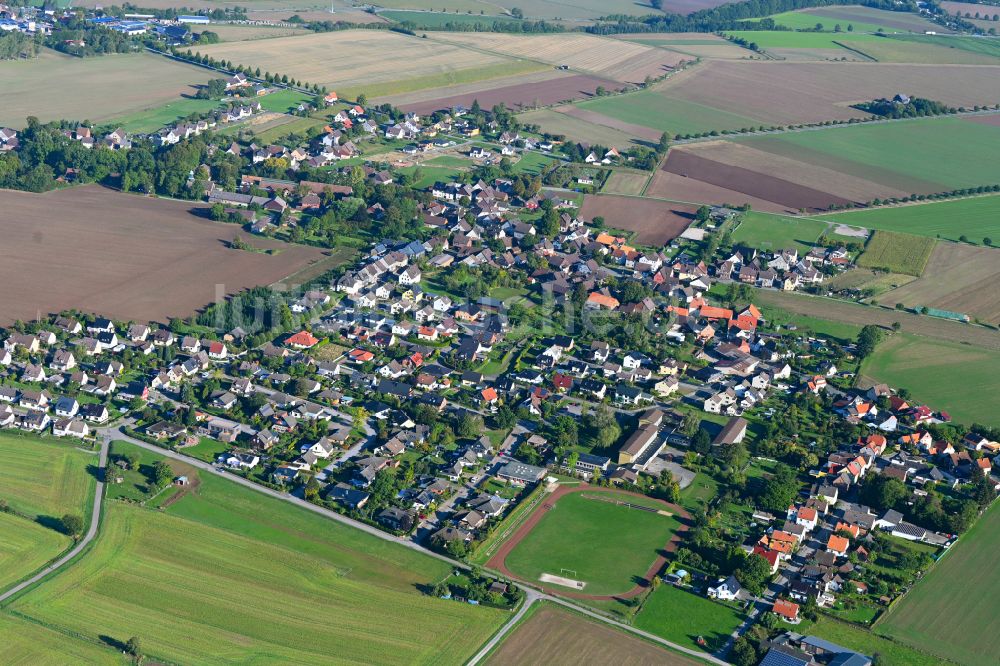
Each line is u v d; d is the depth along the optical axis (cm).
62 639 19750
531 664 19675
